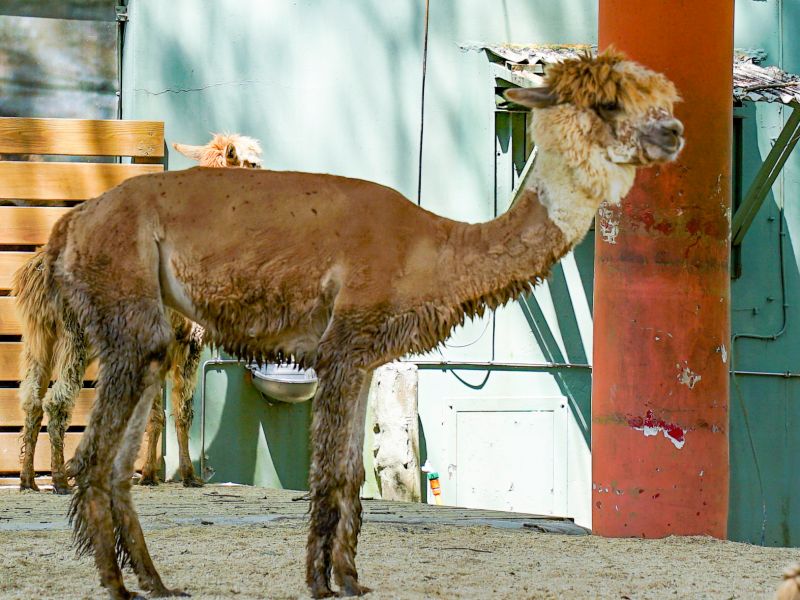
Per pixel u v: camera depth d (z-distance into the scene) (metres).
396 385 13.13
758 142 14.34
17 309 11.62
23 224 12.58
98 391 5.96
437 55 13.87
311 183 6.34
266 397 13.23
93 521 5.86
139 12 13.23
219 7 13.41
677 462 9.17
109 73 13.43
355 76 13.70
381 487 13.01
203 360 13.09
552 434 13.95
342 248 6.18
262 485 13.19
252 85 13.49
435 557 7.56
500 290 6.32
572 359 14.02
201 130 13.38
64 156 13.20
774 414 14.28
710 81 9.34
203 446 13.06
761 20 14.55
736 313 14.23
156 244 6.18
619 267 9.34
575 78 6.21
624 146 6.17
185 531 8.27
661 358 9.20
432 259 6.23
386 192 6.37
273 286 6.20
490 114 13.93
